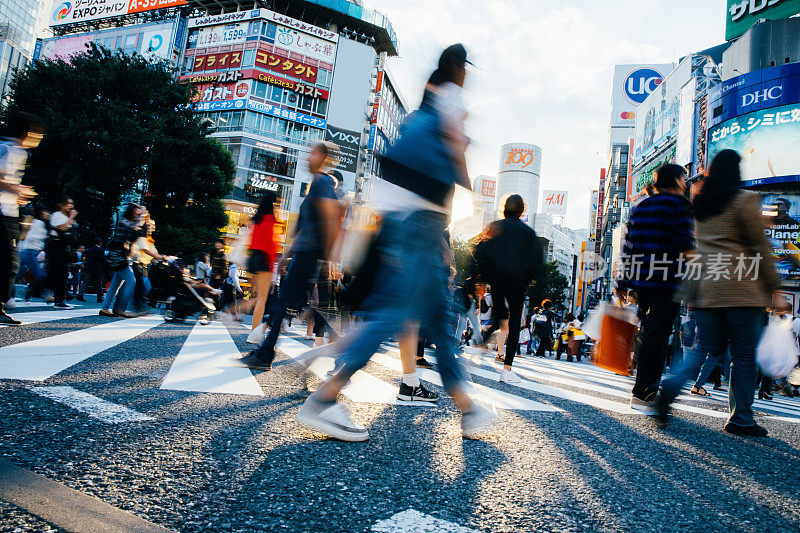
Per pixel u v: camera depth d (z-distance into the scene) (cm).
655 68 5884
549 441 226
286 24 4116
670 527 139
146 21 4731
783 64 2488
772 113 2475
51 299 825
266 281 470
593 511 145
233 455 163
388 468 167
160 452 158
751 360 297
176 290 740
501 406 302
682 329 1009
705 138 2889
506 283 423
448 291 214
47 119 2058
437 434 220
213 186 2605
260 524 116
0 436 156
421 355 475
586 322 449
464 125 214
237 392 260
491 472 173
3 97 2202
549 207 12044
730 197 307
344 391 302
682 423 316
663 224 340
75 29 5025
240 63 4038
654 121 3950
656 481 182
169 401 226
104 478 133
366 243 278
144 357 347
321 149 333
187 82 2502
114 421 185
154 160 2175
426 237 204
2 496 115
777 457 242
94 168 2080
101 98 2255
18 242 455
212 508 123
